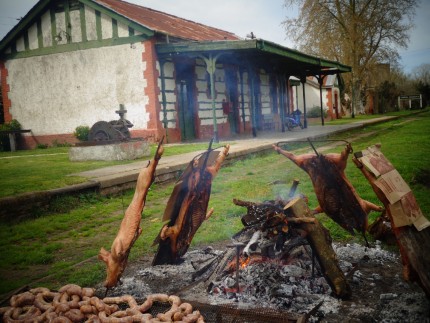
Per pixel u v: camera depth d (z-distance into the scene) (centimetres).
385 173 341
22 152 1942
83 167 1191
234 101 2505
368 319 337
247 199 811
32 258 546
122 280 453
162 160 1239
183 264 488
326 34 4109
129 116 1914
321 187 420
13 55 2166
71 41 2019
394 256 471
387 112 5450
